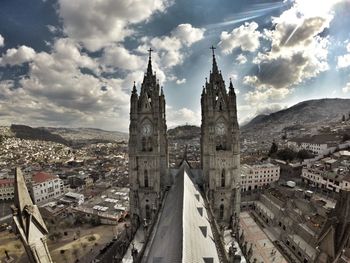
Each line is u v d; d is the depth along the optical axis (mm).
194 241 37062
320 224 91375
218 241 48188
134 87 82875
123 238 100750
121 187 175625
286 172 183500
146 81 83375
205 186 81875
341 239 17344
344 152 181375
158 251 40406
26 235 18203
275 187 149500
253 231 108062
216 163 81250
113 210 129625
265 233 106125
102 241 105188
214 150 80875
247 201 135875
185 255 30875
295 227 98688
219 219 83125
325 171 149250
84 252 97312
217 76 81938
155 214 63562
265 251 92312
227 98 81625
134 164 84062
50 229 116062
